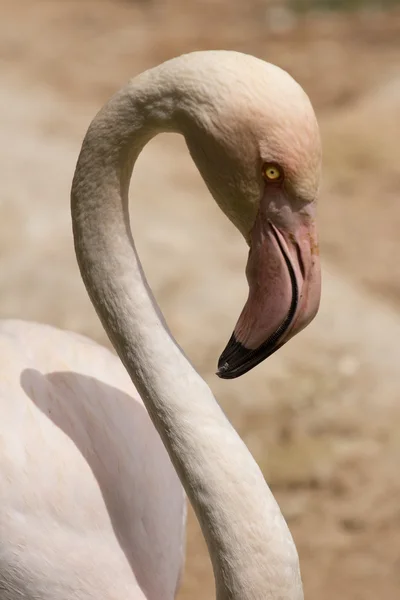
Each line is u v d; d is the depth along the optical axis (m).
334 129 13.68
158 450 4.33
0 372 4.17
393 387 7.87
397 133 13.44
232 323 8.53
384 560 6.43
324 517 6.76
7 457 3.97
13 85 15.96
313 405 7.70
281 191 3.49
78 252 3.84
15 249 9.62
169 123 3.55
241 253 9.74
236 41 18.20
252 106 3.37
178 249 9.66
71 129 13.72
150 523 4.14
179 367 3.79
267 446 7.31
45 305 8.78
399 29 17.95
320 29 18.31
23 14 20.67
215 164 3.50
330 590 6.19
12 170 11.51
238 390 7.82
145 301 3.83
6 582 3.98
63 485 3.98
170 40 18.59
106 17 20.34
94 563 3.94
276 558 3.64
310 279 3.56
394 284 9.80
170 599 4.18
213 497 3.65
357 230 11.12
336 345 8.33
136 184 11.44
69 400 4.20
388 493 6.93
